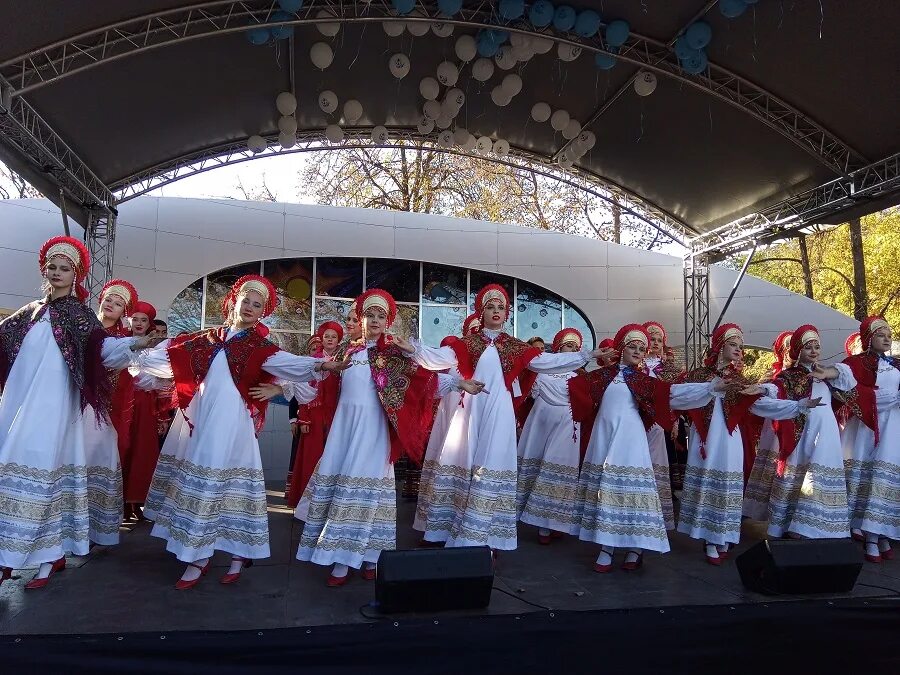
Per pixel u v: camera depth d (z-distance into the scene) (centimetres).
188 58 682
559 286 1020
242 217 932
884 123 686
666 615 319
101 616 309
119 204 849
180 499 348
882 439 496
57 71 616
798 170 799
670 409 421
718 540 440
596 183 984
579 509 433
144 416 516
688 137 817
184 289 905
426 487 462
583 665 305
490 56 721
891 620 343
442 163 1694
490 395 412
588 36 659
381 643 285
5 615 306
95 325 346
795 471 489
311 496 374
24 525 313
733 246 949
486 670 294
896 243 1554
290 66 739
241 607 327
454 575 317
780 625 329
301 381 368
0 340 338
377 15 645
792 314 1017
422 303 1005
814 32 612
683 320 1028
